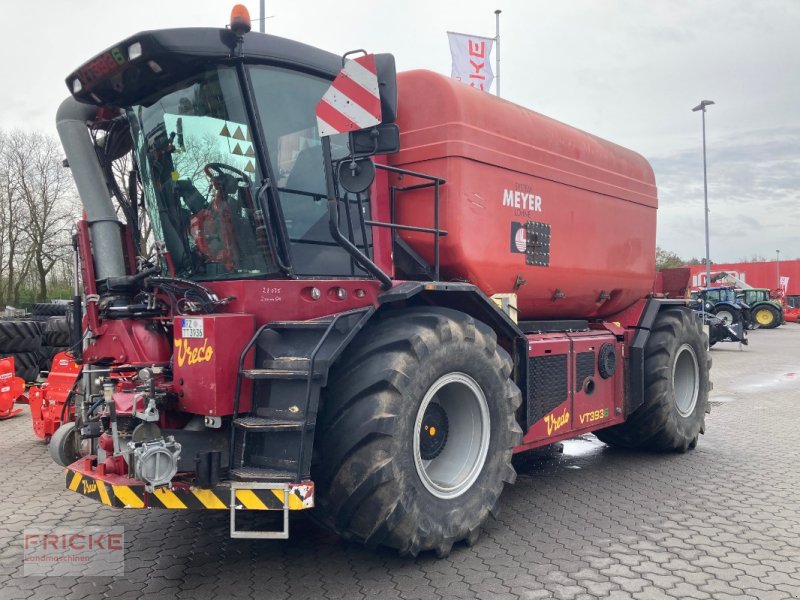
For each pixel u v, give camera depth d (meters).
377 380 3.48
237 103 3.81
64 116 4.70
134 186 4.80
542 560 3.84
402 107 4.83
